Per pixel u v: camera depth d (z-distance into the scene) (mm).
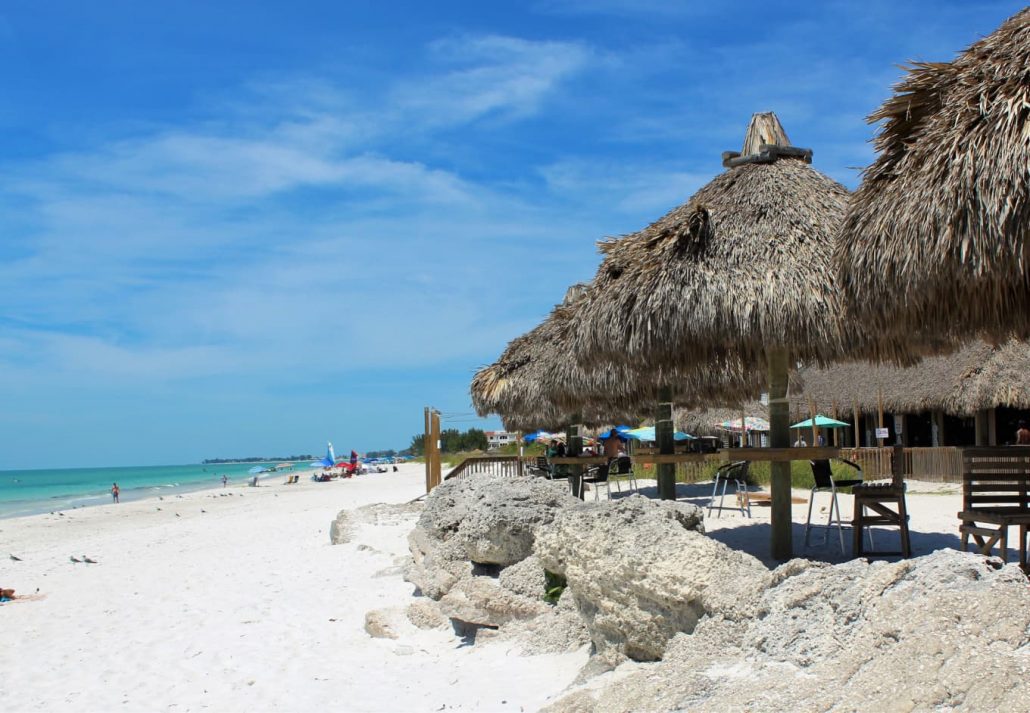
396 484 48156
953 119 5516
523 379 15789
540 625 7164
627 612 5492
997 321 6340
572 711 4852
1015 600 3334
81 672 8211
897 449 8336
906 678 3215
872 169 6316
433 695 6348
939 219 5363
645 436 22797
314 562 13656
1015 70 5141
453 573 8688
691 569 5102
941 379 23250
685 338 7809
